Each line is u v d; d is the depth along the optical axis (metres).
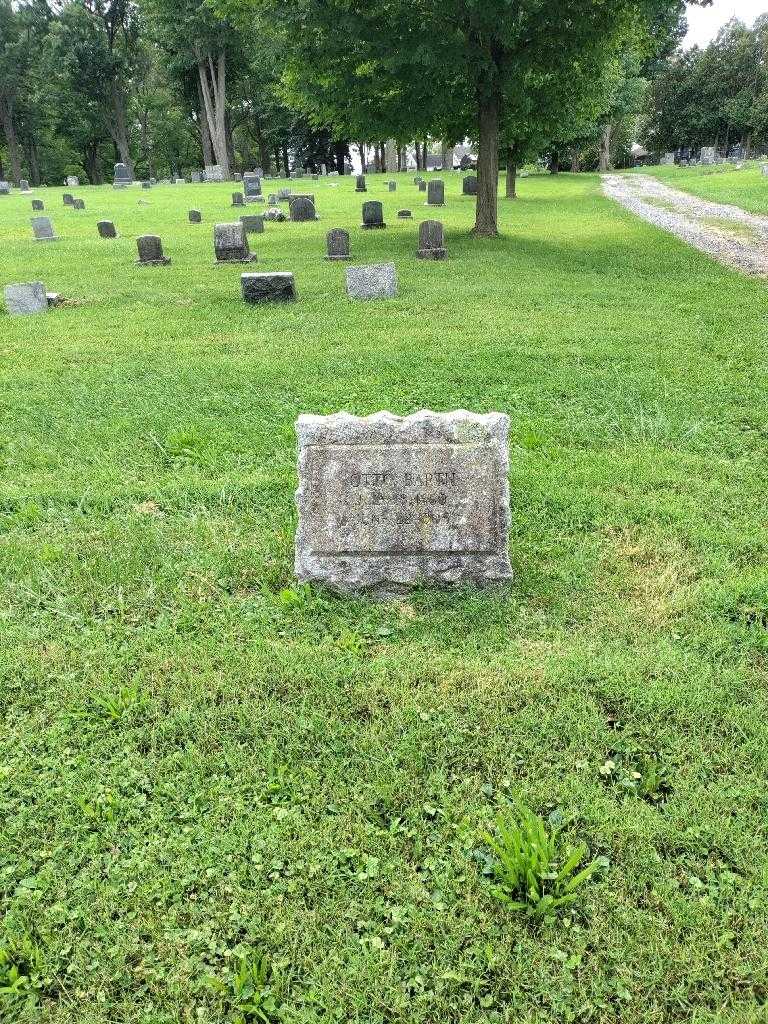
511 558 5.51
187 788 3.72
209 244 22.02
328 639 4.70
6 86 66.50
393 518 5.02
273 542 5.72
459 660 4.48
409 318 12.08
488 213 21.88
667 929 3.02
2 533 6.02
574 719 4.01
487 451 4.95
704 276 15.77
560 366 9.43
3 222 29.25
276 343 10.83
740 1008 2.77
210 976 2.89
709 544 5.63
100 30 61.84
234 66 62.25
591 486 6.56
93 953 3.03
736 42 65.31
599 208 30.98
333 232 18.11
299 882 3.26
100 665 4.50
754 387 8.66
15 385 9.37
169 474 7.00
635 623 4.79
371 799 3.62
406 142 20.55
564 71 19.11
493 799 3.65
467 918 3.09
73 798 3.65
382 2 16.42
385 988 2.86
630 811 3.50
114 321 12.54
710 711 4.04
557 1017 2.78
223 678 4.38
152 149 82.06
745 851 3.31
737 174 43.00
